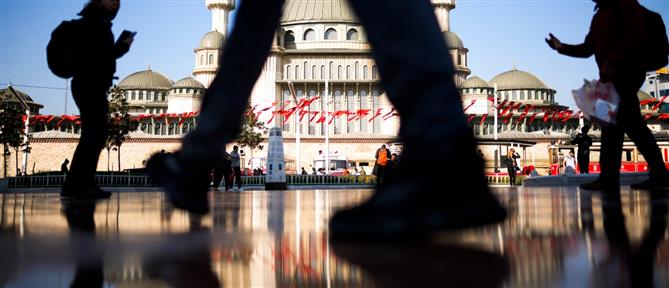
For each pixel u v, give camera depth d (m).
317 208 2.76
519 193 4.44
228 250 1.13
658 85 91.12
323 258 0.98
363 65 76.44
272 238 1.34
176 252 1.10
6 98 45.03
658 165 4.22
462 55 77.56
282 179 21.22
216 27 78.31
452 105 1.24
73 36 3.51
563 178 10.36
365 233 1.16
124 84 84.69
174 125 73.50
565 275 0.80
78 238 1.34
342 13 79.19
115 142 38.88
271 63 75.00
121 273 0.88
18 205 2.96
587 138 18.89
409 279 0.78
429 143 1.21
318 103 75.69
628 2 3.75
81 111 3.70
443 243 1.12
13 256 1.03
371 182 35.41
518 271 0.84
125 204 3.06
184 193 1.78
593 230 1.45
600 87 3.29
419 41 1.24
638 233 1.37
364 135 72.69
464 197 1.23
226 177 17.00
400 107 1.26
